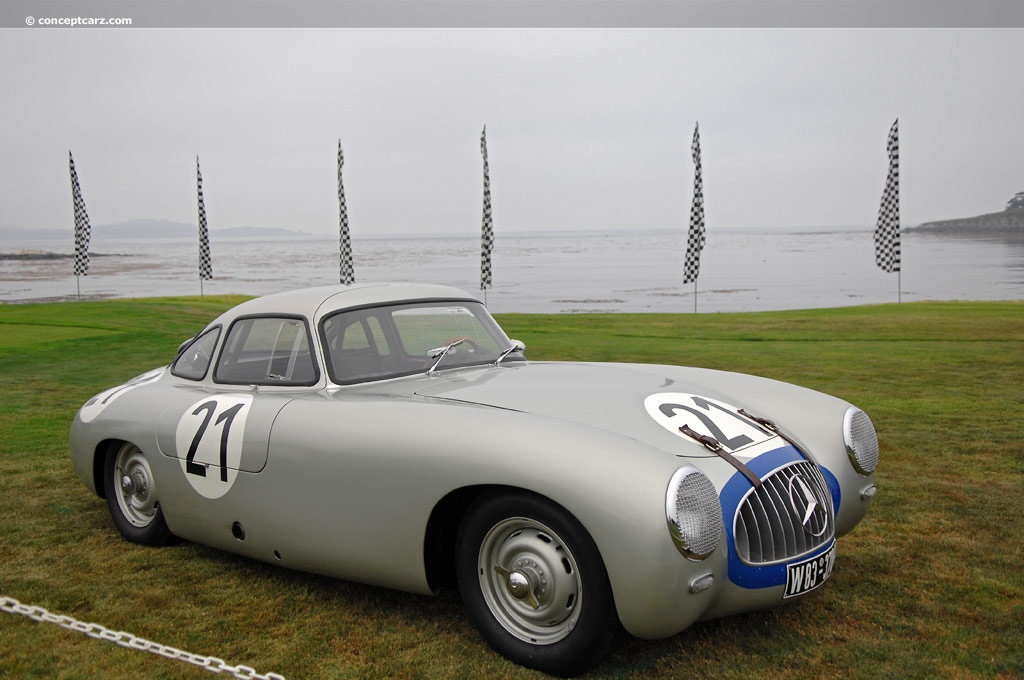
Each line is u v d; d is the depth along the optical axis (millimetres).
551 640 2637
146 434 3736
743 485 2705
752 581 2641
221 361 3811
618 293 52156
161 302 28531
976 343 13719
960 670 2662
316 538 3104
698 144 26453
